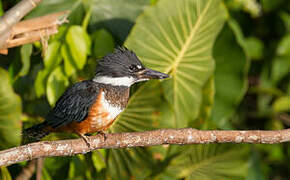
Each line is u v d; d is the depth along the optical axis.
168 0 10.85
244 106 13.54
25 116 10.91
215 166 12.25
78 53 10.39
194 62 11.34
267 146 13.23
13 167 11.24
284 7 13.17
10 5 10.34
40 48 10.73
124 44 10.72
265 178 13.19
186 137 7.52
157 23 10.87
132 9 11.26
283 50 13.01
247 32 13.39
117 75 8.72
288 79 13.24
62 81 10.38
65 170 11.37
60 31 10.62
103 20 11.16
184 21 11.06
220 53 12.34
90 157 10.97
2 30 6.96
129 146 7.64
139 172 11.30
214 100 12.42
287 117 13.36
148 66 10.95
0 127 10.37
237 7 12.77
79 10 10.87
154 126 10.61
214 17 11.31
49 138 10.20
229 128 12.96
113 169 11.16
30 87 11.27
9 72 10.64
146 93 10.59
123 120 10.55
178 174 11.93
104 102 8.45
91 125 8.50
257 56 13.34
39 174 10.95
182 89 11.41
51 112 8.75
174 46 11.08
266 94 13.53
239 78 12.29
